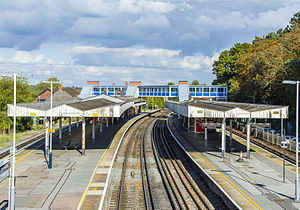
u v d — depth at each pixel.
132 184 19.67
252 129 39.69
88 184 18.11
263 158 25.86
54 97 67.25
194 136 40.12
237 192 16.61
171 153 30.69
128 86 78.62
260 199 15.63
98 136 38.34
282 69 40.09
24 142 32.81
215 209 15.31
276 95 44.94
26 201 15.28
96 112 24.81
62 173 20.48
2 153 25.67
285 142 18.88
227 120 57.12
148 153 30.41
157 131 49.53
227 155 27.11
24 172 20.69
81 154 26.83
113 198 16.91
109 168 21.78
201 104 32.09
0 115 40.88
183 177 21.61
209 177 19.31
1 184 18.02
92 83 86.38
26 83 46.47
